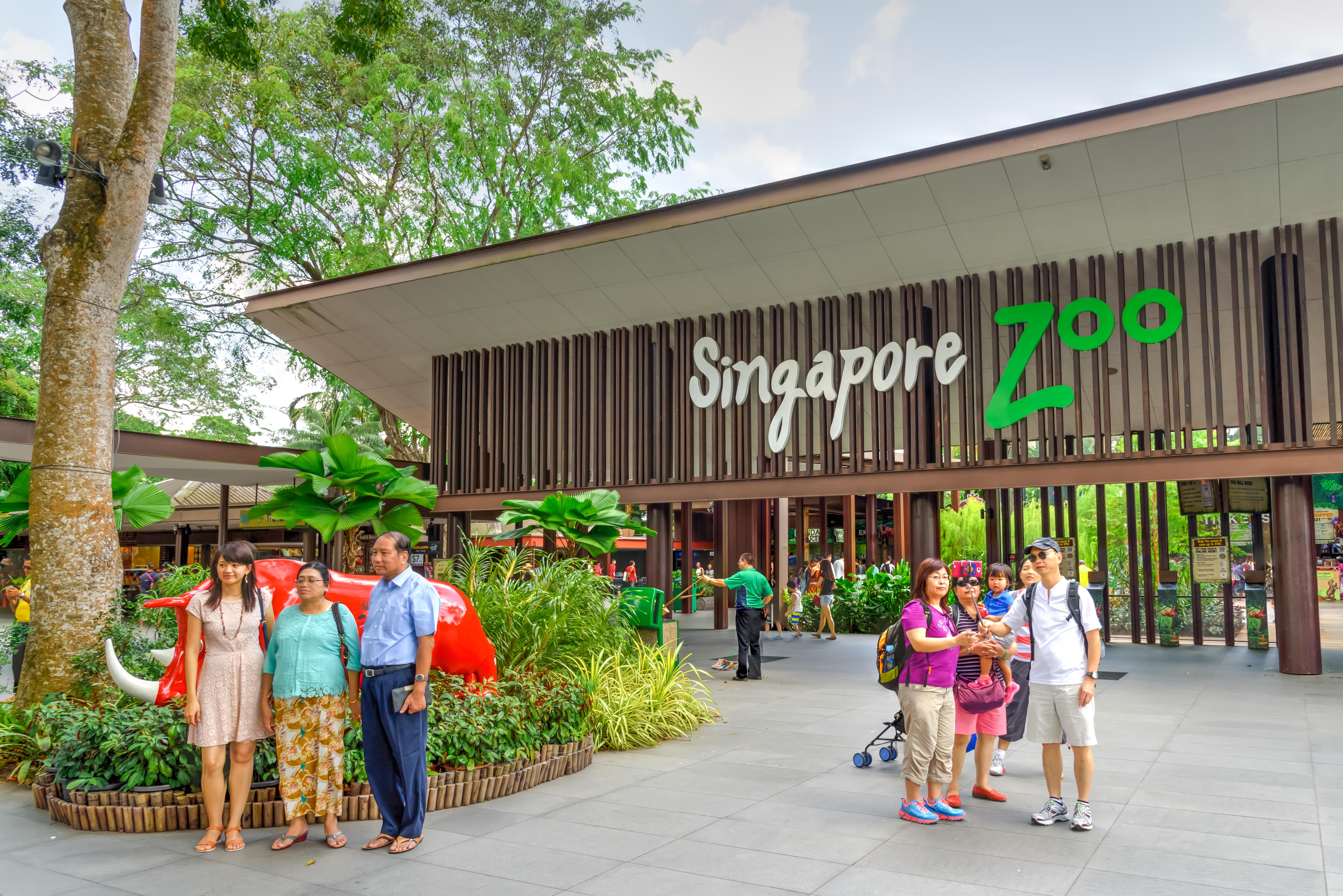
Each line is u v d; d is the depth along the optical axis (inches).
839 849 186.4
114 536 291.4
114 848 188.9
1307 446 452.1
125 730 214.8
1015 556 663.1
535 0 927.7
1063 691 199.2
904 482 554.6
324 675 189.8
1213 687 431.2
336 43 460.1
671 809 219.5
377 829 203.0
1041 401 515.8
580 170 933.8
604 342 688.4
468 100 897.5
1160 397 677.3
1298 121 411.5
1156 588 672.4
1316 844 187.5
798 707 377.1
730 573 872.3
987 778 232.1
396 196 970.1
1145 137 437.7
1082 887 162.7
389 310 734.5
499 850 187.5
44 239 294.0
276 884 167.0
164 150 852.6
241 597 192.4
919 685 204.4
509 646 306.5
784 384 602.5
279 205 914.1
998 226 510.0
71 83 789.9
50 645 273.7
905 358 563.5
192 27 449.4
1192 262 509.7
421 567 419.8
